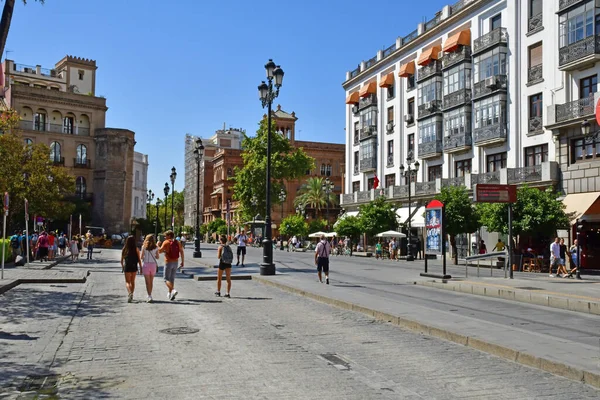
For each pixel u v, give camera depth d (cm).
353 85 6016
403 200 4784
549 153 3312
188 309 1248
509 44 3694
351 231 4884
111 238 6594
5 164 3434
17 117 2884
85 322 1058
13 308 1246
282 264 3198
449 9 4362
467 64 4106
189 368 696
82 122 7244
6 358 753
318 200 7706
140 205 10725
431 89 4559
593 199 2838
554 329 982
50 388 607
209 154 12538
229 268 1528
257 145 6512
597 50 2914
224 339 888
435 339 902
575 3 3062
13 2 1305
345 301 1307
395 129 5159
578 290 1549
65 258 3553
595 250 2948
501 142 3769
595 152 2933
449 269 2955
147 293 1466
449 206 3366
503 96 3719
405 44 4947
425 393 587
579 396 579
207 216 11506
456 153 4288
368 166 5541
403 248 4500
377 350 809
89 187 7156
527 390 601
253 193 6538
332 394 581
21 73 7806
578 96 3117
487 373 676
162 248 1427
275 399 563
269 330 976
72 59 8325
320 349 813
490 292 1602
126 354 777
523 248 3256
